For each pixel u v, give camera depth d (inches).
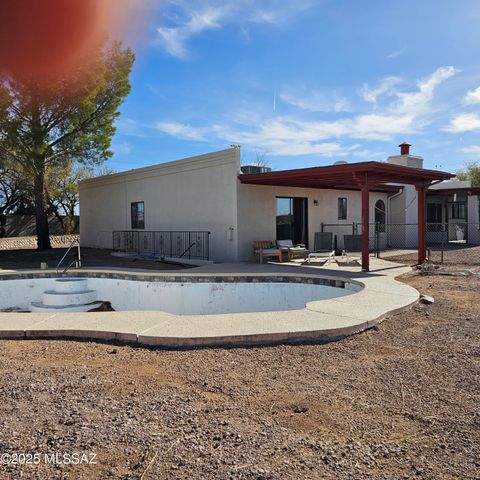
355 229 687.7
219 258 540.1
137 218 705.6
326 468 93.0
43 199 781.9
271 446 102.0
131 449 100.5
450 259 530.3
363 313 224.2
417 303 265.6
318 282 362.6
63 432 108.4
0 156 689.6
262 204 544.7
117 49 710.5
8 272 398.3
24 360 167.2
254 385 140.7
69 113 688.4
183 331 192.7
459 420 115.7
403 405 125.4
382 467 93.4
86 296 373.4
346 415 119.0
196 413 119.6
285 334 188.9
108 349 182.4
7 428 110.6
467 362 162.2
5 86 637.9
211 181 550.0
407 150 732.0
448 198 882.8
